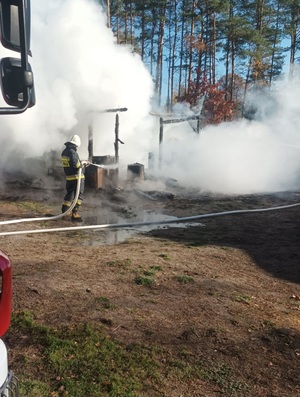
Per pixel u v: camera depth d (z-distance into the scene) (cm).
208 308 438
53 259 581
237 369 328
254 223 877
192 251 657
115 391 291
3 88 207
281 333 388
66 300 437
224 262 609
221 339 372
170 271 549
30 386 291
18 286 465
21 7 200
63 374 309
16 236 718
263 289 510
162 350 347
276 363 339
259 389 304
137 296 460
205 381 311
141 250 648
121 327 383
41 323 384
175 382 307
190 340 367
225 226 847
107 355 335
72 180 851
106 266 556
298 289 516
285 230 818
